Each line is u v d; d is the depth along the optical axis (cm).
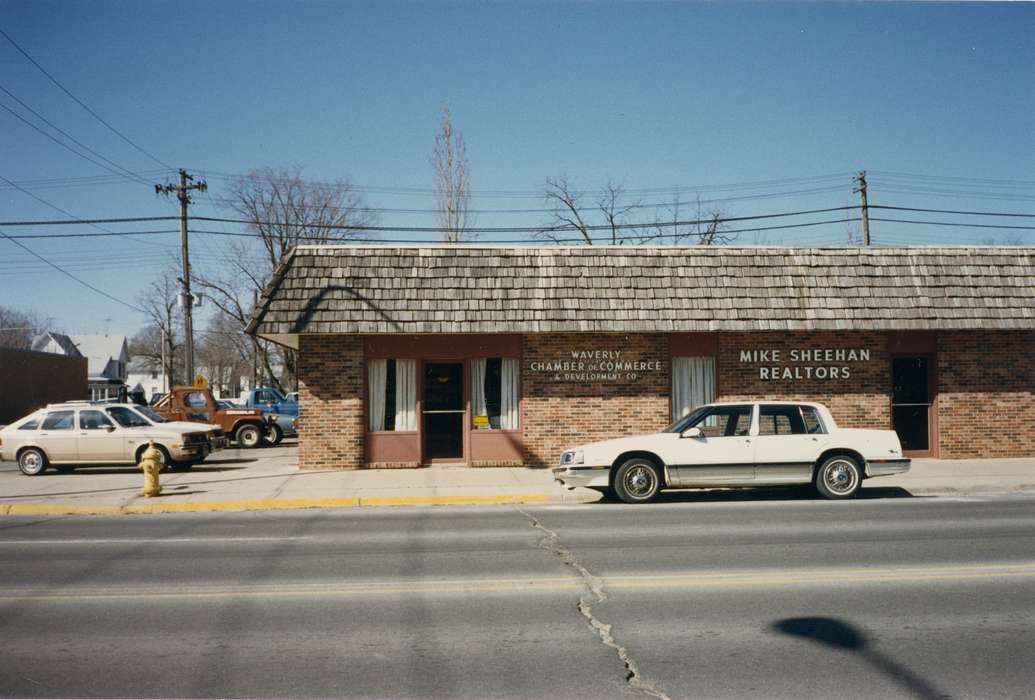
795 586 789
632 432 1869
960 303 1839
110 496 1558
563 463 1445
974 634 634
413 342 1869
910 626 655
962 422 1903
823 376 1894
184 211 3394
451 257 1836
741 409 1441
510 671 560
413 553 976
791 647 606
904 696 510
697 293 1823
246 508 1459
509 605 729
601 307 1802
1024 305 1848
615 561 915
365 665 575
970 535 1057
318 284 1794
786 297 1830
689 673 554
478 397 1888
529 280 1819
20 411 3709
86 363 4484
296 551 1001
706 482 1409
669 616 690
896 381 1928
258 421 2755
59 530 1211
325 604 739
